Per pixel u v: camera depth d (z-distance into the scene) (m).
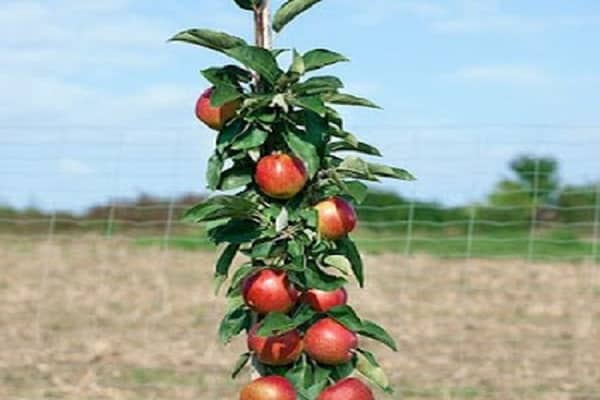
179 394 12.00
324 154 4.95
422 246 22.58
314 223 4.89
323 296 5.01
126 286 18.94
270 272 4.92
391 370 12.97
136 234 22.80
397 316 16.36
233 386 12.34
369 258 21.47
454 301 17.56
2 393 11.95
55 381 12.48
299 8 5.01
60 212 22.80
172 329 15.56
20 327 15.62
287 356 4.97
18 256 21.83
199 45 4.97
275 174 4.88
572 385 12.36
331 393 4.96
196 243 22.75
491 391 12.04
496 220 22.03
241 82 5.00
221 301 17.67
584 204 20.92
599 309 16.98
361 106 5.04
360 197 4.94
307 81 4.82
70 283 19.28
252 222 5.01
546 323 15.90
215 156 4.97
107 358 13.69
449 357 13.65
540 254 21.48
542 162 15.94
